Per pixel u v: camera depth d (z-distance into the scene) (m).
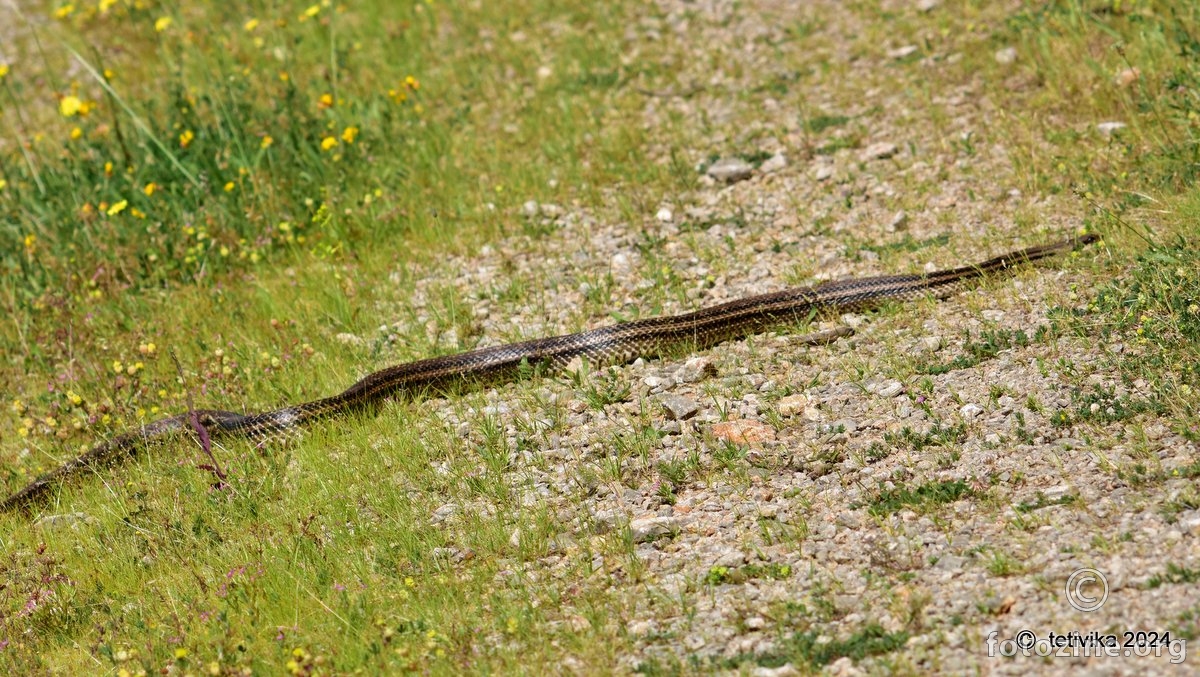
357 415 13.02
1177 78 16.34
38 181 18.67
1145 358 11.12
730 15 22.83
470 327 14.62
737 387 12.44
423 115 20.67
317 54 23.27
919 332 12.80
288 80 19.89
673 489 10.85
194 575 10.34
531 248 16.41
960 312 13.03
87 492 12.43
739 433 11.45
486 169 18.81
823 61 20.41
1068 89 17.34
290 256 17.27
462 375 13.38
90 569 11.11
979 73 18.88
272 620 9.81
